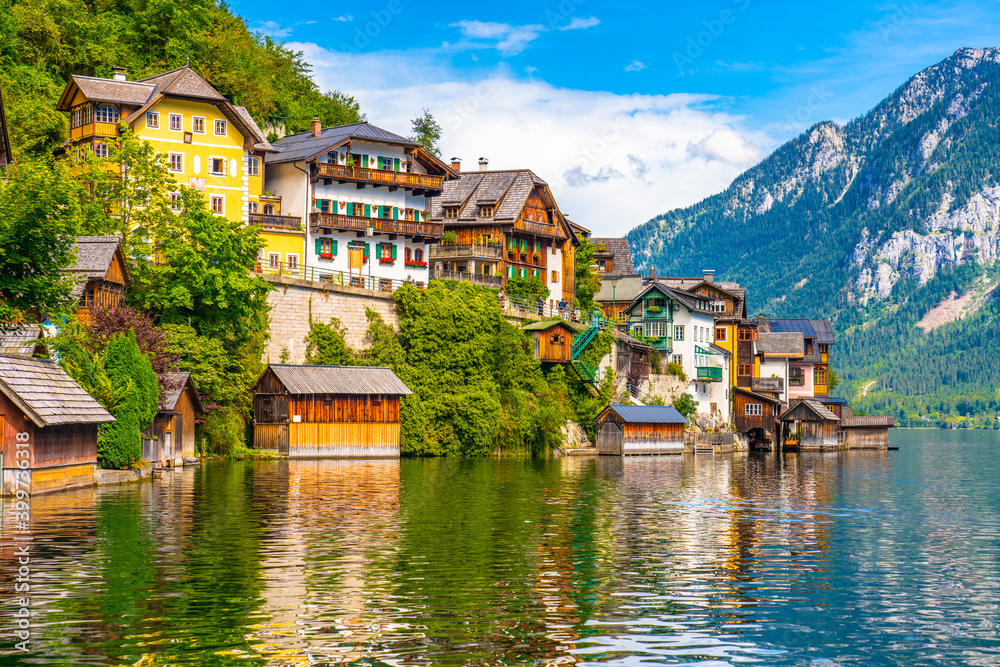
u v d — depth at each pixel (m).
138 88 75.19
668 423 89.44
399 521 35.16
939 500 50.69
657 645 19.89
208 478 48.94
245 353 65.75
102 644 18.70
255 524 33.03
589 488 51.09
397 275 88.75
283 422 64.38
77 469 41.09
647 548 30.98
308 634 19.66
